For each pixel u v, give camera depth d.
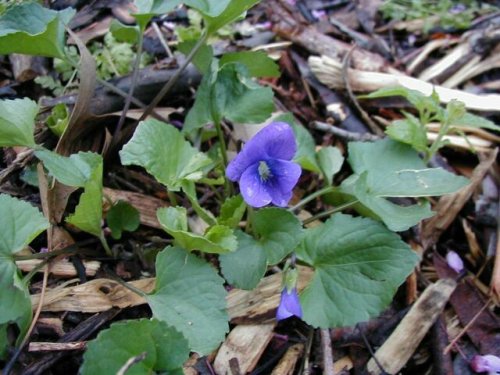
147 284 0.18
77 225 0.17
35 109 0.18
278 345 0.18
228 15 0.19
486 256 0.21
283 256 0.17
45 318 0.17
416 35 0.30
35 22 0.19
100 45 0.25
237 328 0.18
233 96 0.20
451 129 0.22
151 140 0.17
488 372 0.18
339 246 0.18
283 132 0.16
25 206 0.16
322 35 0.28
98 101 0.21
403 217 0.18
